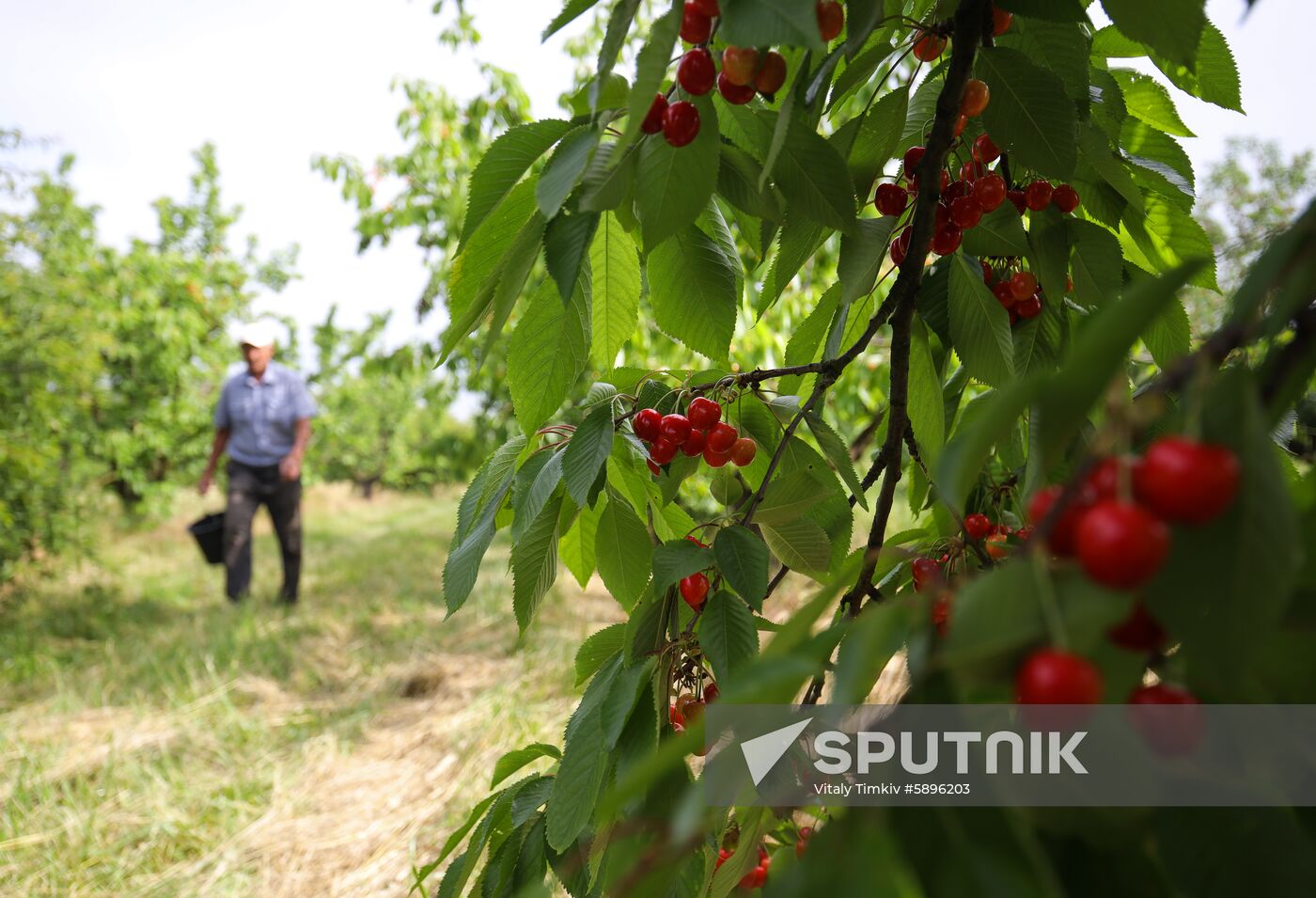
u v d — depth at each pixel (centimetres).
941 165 89
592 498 98
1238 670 33
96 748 321
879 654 38
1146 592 34
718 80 81
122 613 563
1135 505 33
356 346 655
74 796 284
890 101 96
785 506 90
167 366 941
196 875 242
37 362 570
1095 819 38
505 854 102
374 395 1730
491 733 308
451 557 96
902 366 97
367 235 593
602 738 86
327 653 449
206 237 1257
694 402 99
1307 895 36
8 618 542
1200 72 101
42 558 597
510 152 80
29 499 568
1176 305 104
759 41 64
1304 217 35
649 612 85
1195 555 33
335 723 351
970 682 37
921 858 36
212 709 359
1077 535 33
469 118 544
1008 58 90
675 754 39
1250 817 37
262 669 421
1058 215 105
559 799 85
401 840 255
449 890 102
